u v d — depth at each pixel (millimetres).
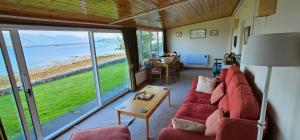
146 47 6117
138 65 5074
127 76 4852
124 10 2520
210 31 6879
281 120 1378
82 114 3258
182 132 1666
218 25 6699
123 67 4758
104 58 3947
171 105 3605
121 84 4715
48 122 2891
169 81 5535
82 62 3365
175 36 7535
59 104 3053
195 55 7293
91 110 3404
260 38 938
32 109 2281
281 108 1393
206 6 3682
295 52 866
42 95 2723
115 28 3941
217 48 6914
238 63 4234
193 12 4176
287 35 872
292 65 871
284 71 1361
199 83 3250
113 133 1950
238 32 4617
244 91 1888
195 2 2980
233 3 4078
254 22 2814
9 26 1925
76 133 1983
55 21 2484
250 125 1345
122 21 3564
